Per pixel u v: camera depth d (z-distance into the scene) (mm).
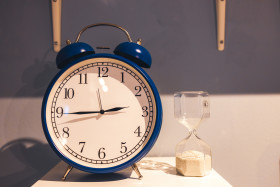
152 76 895
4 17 872
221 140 906
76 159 658
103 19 887
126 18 892
